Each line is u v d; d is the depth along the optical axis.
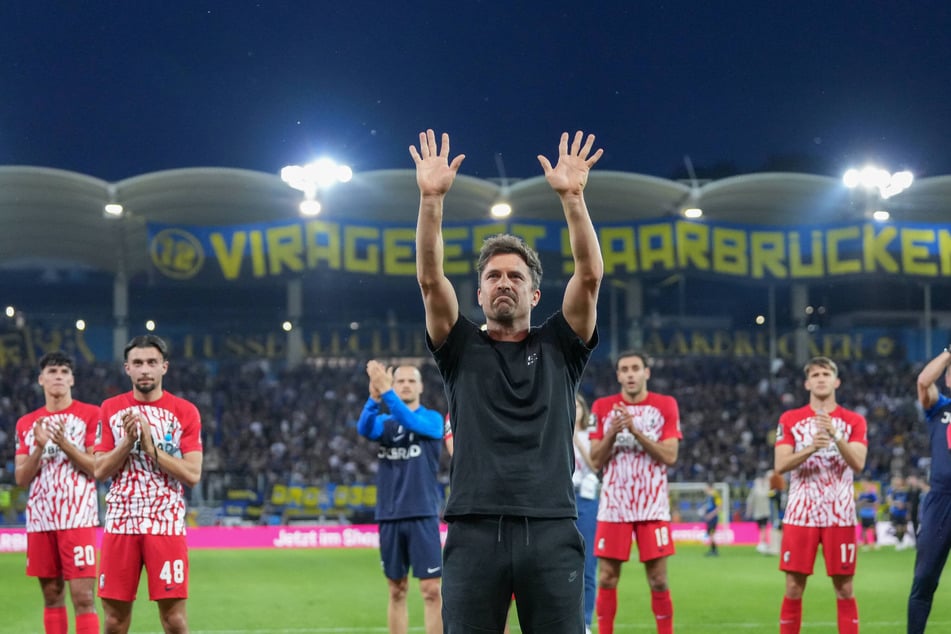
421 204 3.85
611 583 7.61
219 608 11.10
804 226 29.83
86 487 7.05
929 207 29.81
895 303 40.94
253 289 39.03
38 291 38.09
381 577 15.03
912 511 19.06
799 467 7.29
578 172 3.88
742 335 38.28
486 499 3.63
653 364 36.81
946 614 10.11
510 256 3.89
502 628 3.67
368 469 29.05
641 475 7.56
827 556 7.15
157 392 6.27
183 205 28.30
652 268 29.22
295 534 22.80
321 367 35.69
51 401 7.23
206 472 27.34
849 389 35.22
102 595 5.96
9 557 19.36
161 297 38.56
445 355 3.89
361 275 28.67
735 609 10.83
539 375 3.80
